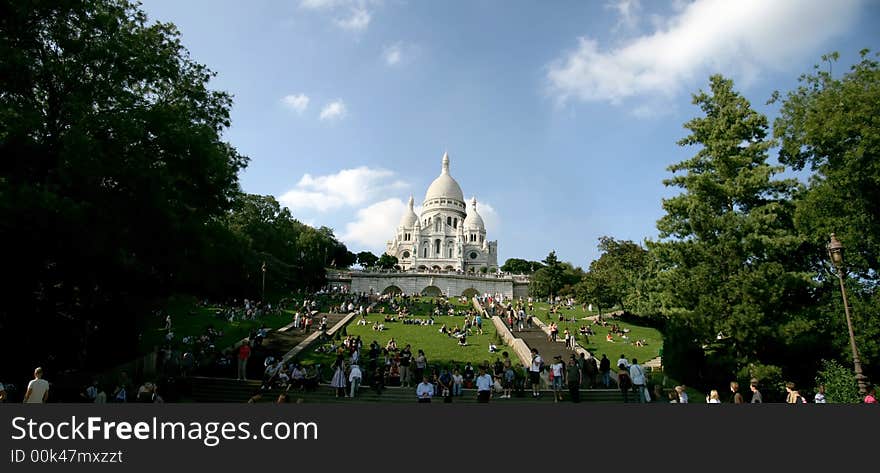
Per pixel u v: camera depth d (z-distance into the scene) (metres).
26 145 19.45
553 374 23.70
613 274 61.75
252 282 62.56
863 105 23.83
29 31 21.06
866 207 25.30
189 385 23.59
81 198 19.86
